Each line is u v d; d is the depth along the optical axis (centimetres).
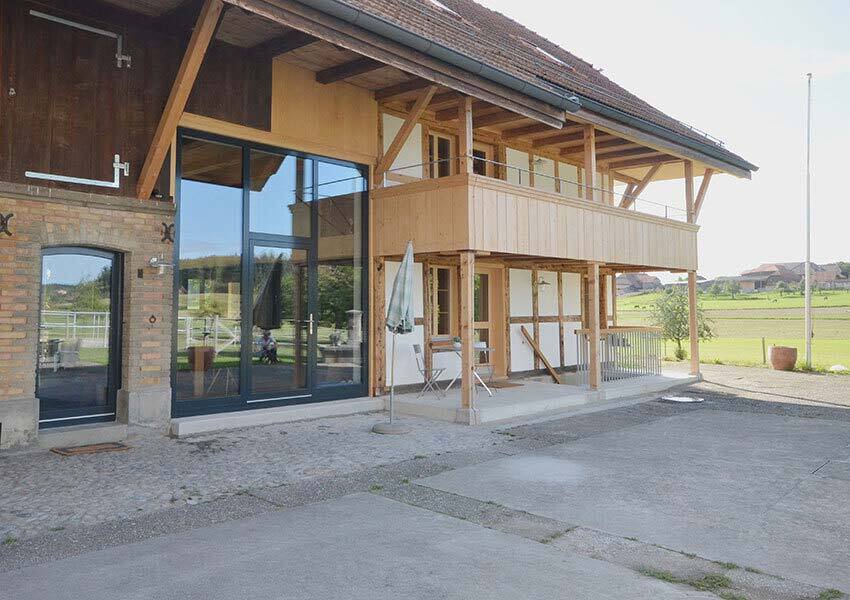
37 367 712
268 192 928
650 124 1259
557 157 1485
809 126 1830
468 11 1416
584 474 620
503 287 1352
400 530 451
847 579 369
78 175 729
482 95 906
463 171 931
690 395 1249
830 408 1070
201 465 640
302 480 590
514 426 894
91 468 619
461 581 361
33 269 688
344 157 1016
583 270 1535
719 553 410
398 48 770
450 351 1214
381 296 1055
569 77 1260
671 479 601
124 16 767
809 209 1798
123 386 769
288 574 369
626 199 1781
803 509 508
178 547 414
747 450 733
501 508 508
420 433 831
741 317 4112
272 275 931
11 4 684
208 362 852
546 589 351
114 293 773
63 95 720
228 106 862
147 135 788
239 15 775
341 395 1010
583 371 1261
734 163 1557
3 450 662
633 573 375
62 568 377
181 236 828
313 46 870
